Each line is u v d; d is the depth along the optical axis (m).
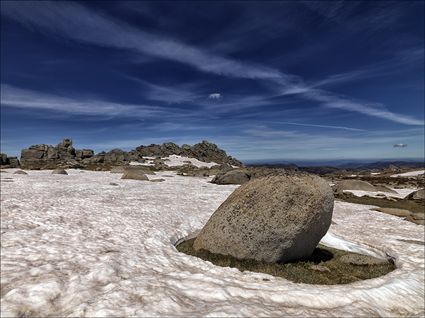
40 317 6.41
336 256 14.16
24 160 95.81
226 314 6.74
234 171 52.81
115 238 13.37
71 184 37.91
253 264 11.91
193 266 11.12
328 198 12.53
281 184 12.47
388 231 20.84
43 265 9.13
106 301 6.93
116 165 93.25
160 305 6.95
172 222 18.22
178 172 79.31
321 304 8.41
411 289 10.41
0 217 15.41
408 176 83.62
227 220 12.71
